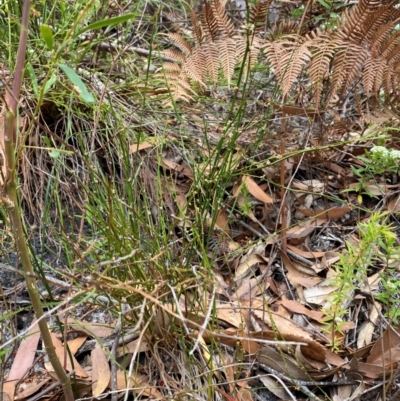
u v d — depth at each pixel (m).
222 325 1.17
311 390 1.08
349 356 1.12
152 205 1.40
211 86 1.68
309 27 1.62
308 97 1.56
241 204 1.47
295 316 1.21
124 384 1.04
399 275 1.28
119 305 1.04
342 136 1.57
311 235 1.43
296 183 1.54
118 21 0.60
